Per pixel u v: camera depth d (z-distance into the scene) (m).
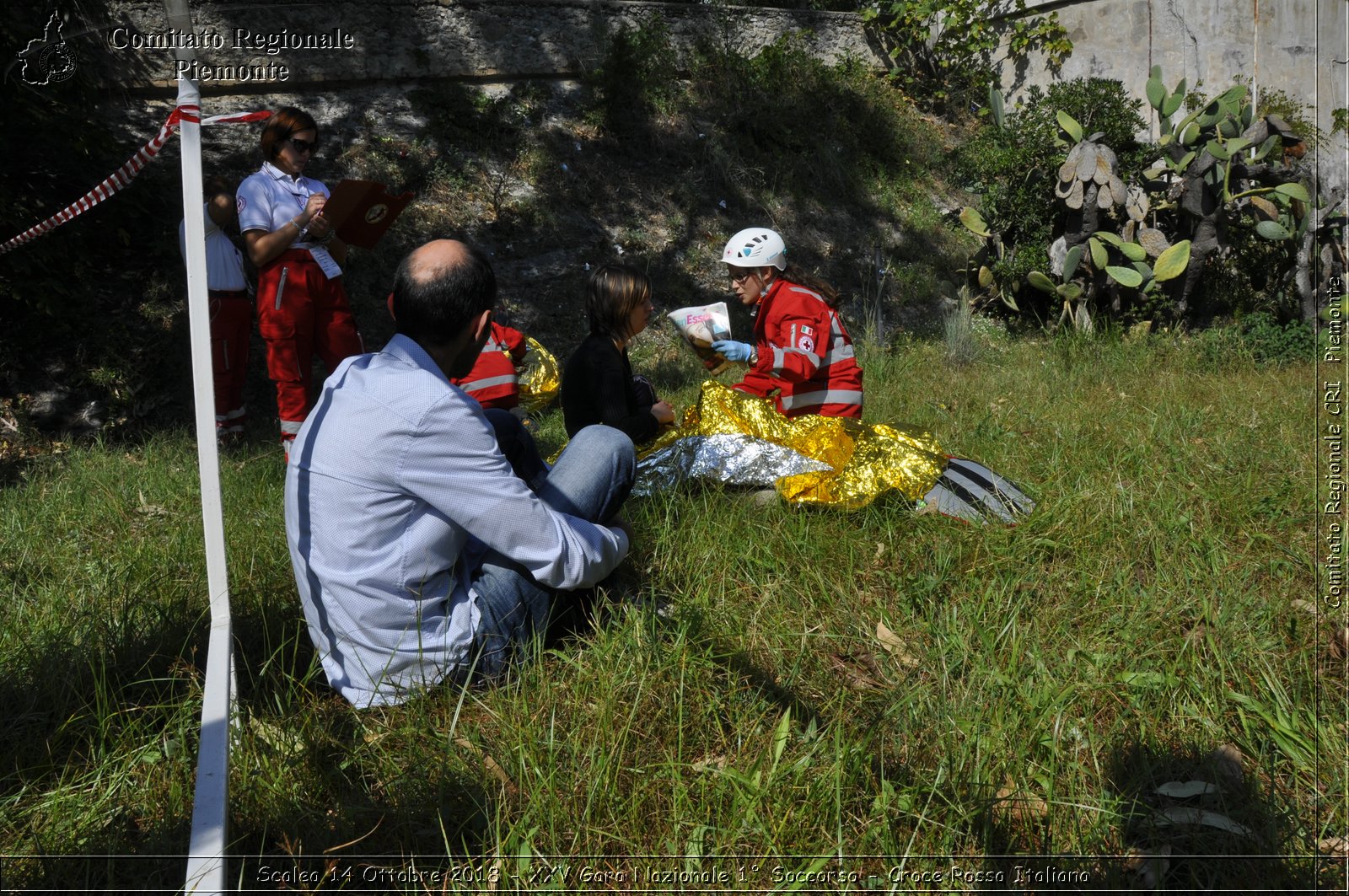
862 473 4.08
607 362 3.95
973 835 2.20
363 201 4.38
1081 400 6.78
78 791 2.36
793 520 3.90
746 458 4.15
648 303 4.04
